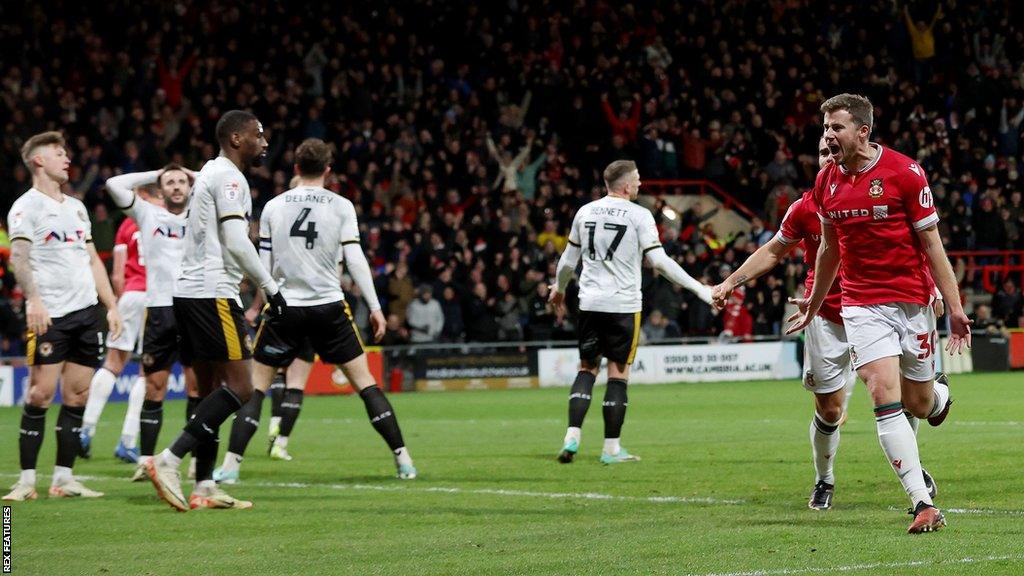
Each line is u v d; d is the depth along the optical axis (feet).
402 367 149.07
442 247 155.43
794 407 108.17
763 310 164.86
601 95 190.08
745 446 72.64
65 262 54.75
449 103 184.44
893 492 51.11
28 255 53.47
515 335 154.92
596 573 35.12
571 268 67.00
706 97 197.77
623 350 65.41
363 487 56.54
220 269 50.39
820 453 47.52
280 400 73.61
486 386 153.38
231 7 181.78
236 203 49.73
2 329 138.41
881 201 41.83
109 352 73.05
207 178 50.14
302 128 171.63
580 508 48.39
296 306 58.65
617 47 200.03
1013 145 204.85
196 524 46.11
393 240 155.84
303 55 182.09
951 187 186.09
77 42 169.58
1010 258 186.80
